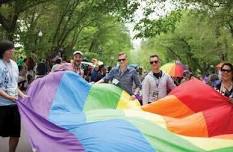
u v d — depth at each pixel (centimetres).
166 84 1054
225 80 945
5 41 867
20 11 2975
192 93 891
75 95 961
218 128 789
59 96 946
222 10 3028
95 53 6900
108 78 1186
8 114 875
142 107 898
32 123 768
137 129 693
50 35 4331
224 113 804
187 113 884
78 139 687
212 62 6456
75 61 1252
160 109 894
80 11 4409
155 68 1052
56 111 912
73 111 932
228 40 4872
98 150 648
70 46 5591
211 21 3200
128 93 1123
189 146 690
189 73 1875
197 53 6362
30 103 909
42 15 4156
